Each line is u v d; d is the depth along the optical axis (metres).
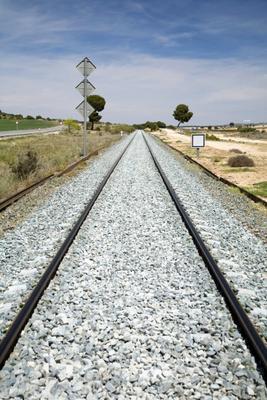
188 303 4.67
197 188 13.13
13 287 5.09
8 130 71.19
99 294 4.87
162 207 9.80
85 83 21.78
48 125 107.12
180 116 151.12
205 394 3.18
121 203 10.21
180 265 5.87
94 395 3.13
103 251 6.44
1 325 4.16
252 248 7.00
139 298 4.77
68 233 7.43
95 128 96.94
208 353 3.68
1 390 3.19
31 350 3.69
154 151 29.59
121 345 3.78
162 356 3.64
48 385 3.26
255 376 3.39
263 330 4.18
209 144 45.53
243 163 21.34
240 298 4.86
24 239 7.24
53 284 5.13
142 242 6.94
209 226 8.30
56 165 18.25
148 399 3.11
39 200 11.02
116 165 19.00
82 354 3.64
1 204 10.00
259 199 11.31
